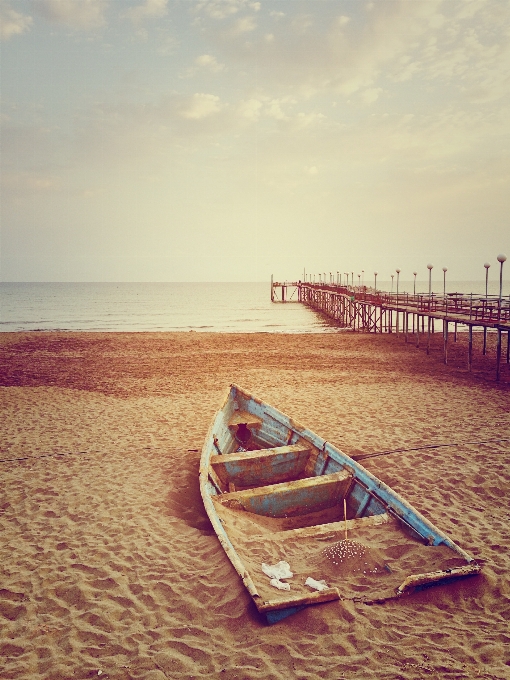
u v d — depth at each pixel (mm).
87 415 12672
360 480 6922
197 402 14094
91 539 6219
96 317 49812
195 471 8828
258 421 9805
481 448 9344
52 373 19000
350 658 3943
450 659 3877
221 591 4953
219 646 4211
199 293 115688
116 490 7883
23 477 8398
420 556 5211
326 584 4902
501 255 17328
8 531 6473
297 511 6812
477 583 4883
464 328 41188
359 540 5613
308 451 8227
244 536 5746
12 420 12180
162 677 3850
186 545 6004
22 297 92938
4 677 3895
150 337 30750
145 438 10664
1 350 25469
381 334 32062
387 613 4488
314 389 15531
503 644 4047
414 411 12391
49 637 4406
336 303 48750
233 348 25797
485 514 6758
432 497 7395
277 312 56531
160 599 4922
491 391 14617
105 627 4535
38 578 5355
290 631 4309
